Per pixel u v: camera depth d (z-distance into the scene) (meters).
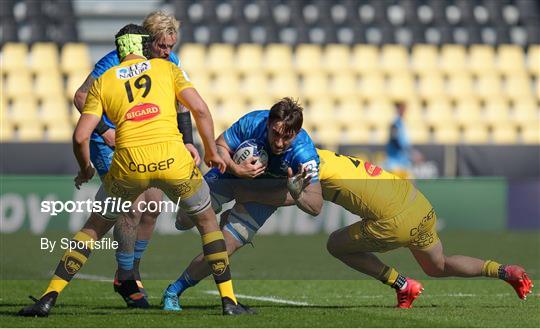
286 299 25.31
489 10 73.50
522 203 45.66
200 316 20.11
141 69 19.67
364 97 68.12
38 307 19.88
